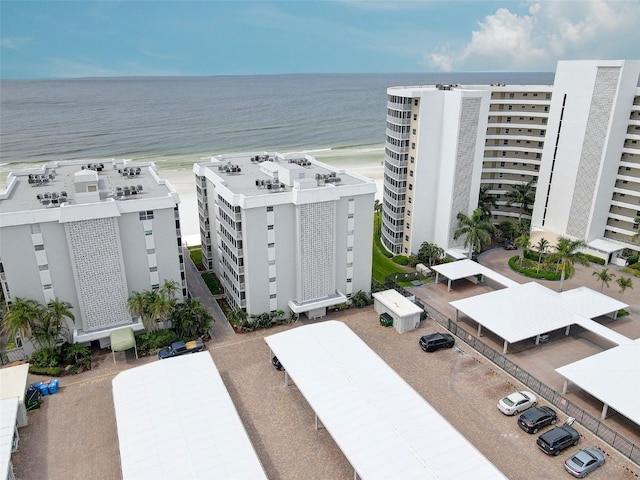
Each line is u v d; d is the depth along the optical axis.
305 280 57.12
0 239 45.59
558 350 52.72
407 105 71.81
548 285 68.50
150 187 58.12
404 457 33.56
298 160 72.88
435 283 69.44
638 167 72.19
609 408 43.28
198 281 69.88
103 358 50.91
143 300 51.41
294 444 39.31
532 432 40.38
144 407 38.25
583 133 72.75
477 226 72.19
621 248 74.94
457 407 43.66
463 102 68.44
